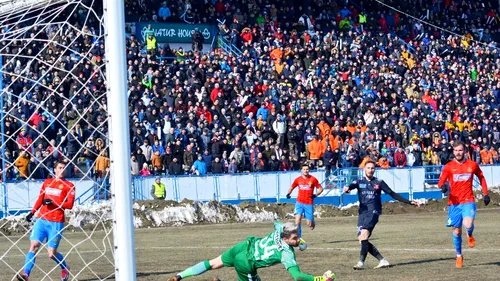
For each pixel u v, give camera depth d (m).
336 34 54.03
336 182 40.91
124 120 10.09
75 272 17.27
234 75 45.16
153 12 50.72
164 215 34.16
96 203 24.95
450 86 53.16
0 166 26.12
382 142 44.22
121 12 10.14
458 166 16.56
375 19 57.38
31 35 12.51
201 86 43.50
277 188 39.56
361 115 45.25
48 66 13.97
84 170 17.55
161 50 46.88
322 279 10.92
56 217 15.09
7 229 27.62
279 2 54.50
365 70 50.78
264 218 36.66
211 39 52.31
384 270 16.61
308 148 41.28
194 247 23.28
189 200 35.50
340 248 21.62
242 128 41.47
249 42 50.94
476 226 28.08
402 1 58.66
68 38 12.48
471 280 14.89
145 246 24.03
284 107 43.75
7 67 14.98
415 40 58.12
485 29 61.53
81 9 12.01
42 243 15.06
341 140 42.69
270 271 16.72
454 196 16.58
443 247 21.00
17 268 18.50
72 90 22.30
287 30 53.72
